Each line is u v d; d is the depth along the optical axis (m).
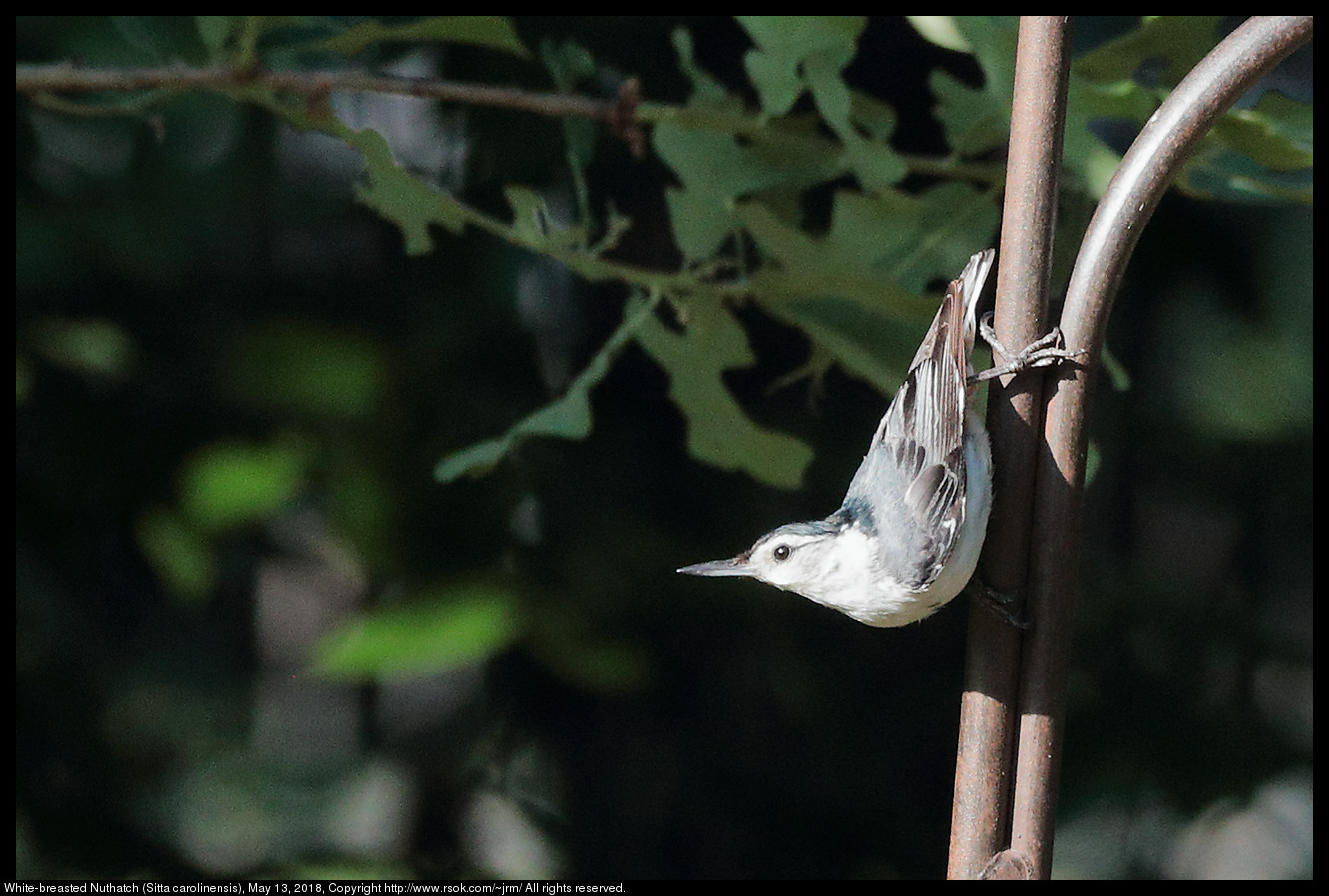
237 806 10.73
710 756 10.09
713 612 9.78
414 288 9.83
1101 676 10.30
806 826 10.01
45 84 6.82
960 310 5.86
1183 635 10.30
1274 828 12.78
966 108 7.25
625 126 7.36
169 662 10.34
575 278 10.16
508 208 9.70
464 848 10.71
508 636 8.02
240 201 9.74
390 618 7.88
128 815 9.63
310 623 13.96
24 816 9.29
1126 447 11.22
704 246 7.42
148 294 9.72
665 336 7.63
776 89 6.92
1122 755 9.97
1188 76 5.11
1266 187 7.05
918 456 5.88
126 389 9.57
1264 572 11.30
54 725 9.62
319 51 8.12
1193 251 10.37
